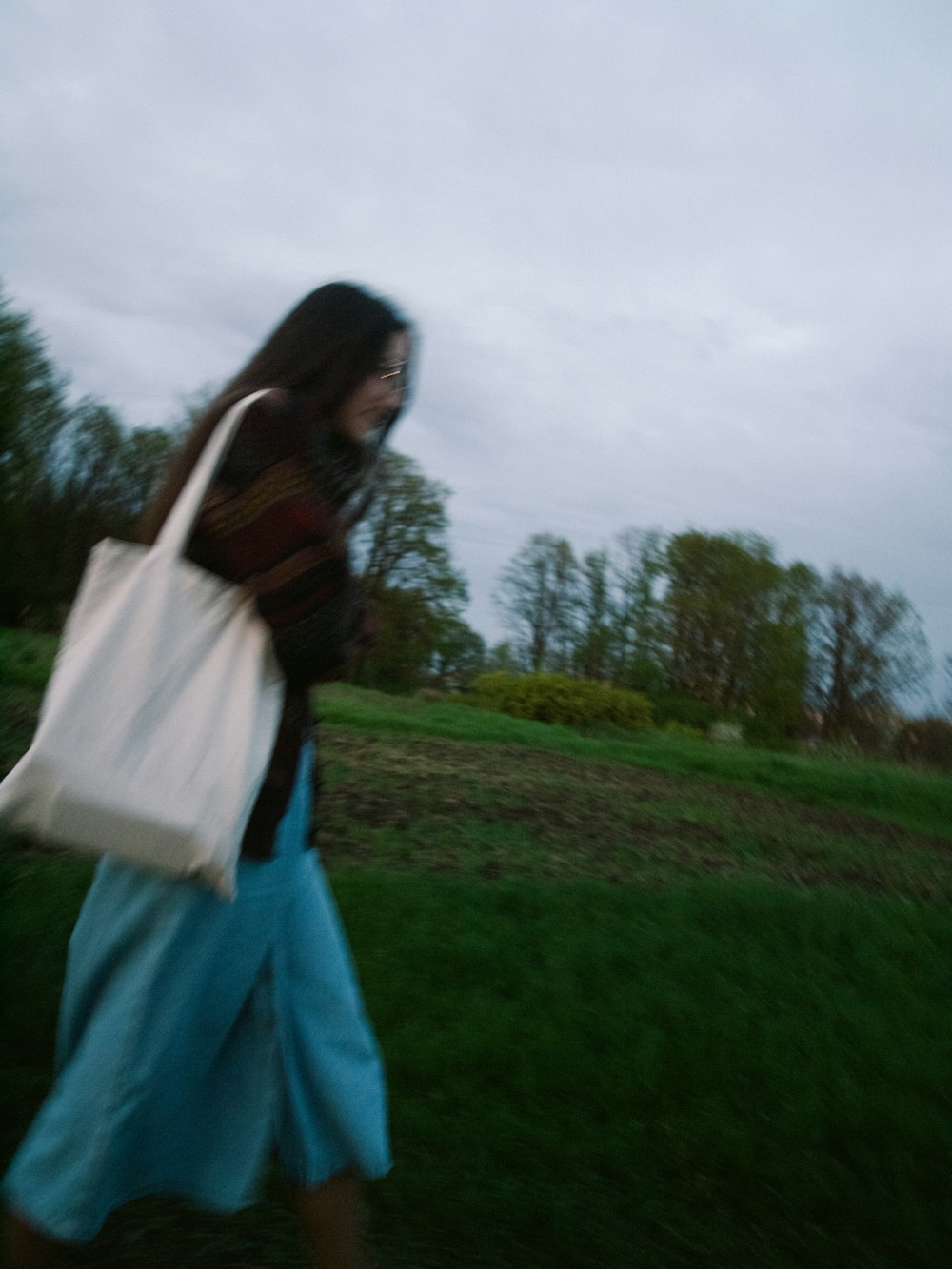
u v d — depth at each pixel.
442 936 4.15
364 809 7.20
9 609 5.02
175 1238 2.24
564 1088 3.05
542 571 38.16
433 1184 2.50
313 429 1.75
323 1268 1.85
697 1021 3.58
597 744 14.80
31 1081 2.74
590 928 4.55
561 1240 2.37
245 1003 1.81
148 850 1.56
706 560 35.19
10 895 3.50
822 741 33.22
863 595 34.06
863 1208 2.61
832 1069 3.34
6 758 4.60
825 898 5.70
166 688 1.61
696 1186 2.65
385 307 1.91
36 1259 1.64
